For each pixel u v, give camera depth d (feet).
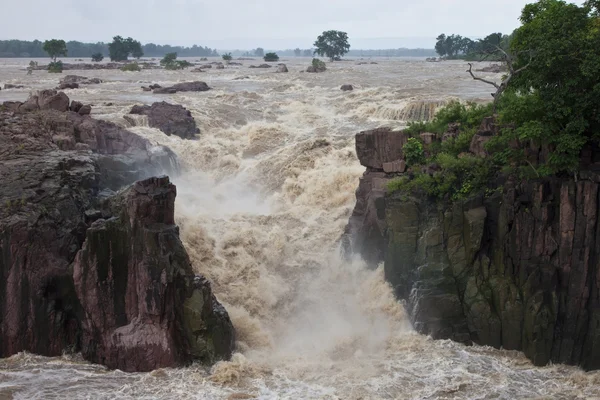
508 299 116.26
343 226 152.56
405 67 558.15
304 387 104.27
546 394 102.37
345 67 580.30
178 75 485.15
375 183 140.26
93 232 109.19
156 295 107.76
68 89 334.65
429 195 128.57
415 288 124.06
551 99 114.01
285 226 155.53
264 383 105.40
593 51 109.50
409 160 139.03
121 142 174.91
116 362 109.50
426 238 124.47
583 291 111.55
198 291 111.14
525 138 116.78
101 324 110.22
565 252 112.98
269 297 133.80
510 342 116.16
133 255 109.29
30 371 106.83
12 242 110.42
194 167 194.18
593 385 105.50
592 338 110.73
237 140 213.25
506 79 139.33
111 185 150.30
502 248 118.83
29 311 111.65
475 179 124.67
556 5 119.85
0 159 134.62
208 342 110.42
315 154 188.85
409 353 116.16
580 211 111.34
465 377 107.24
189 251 136.26
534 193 116.16
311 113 250.16
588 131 114.93
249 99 287.69
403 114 228.43
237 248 141.59
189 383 104.32
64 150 151.43
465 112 145.18
